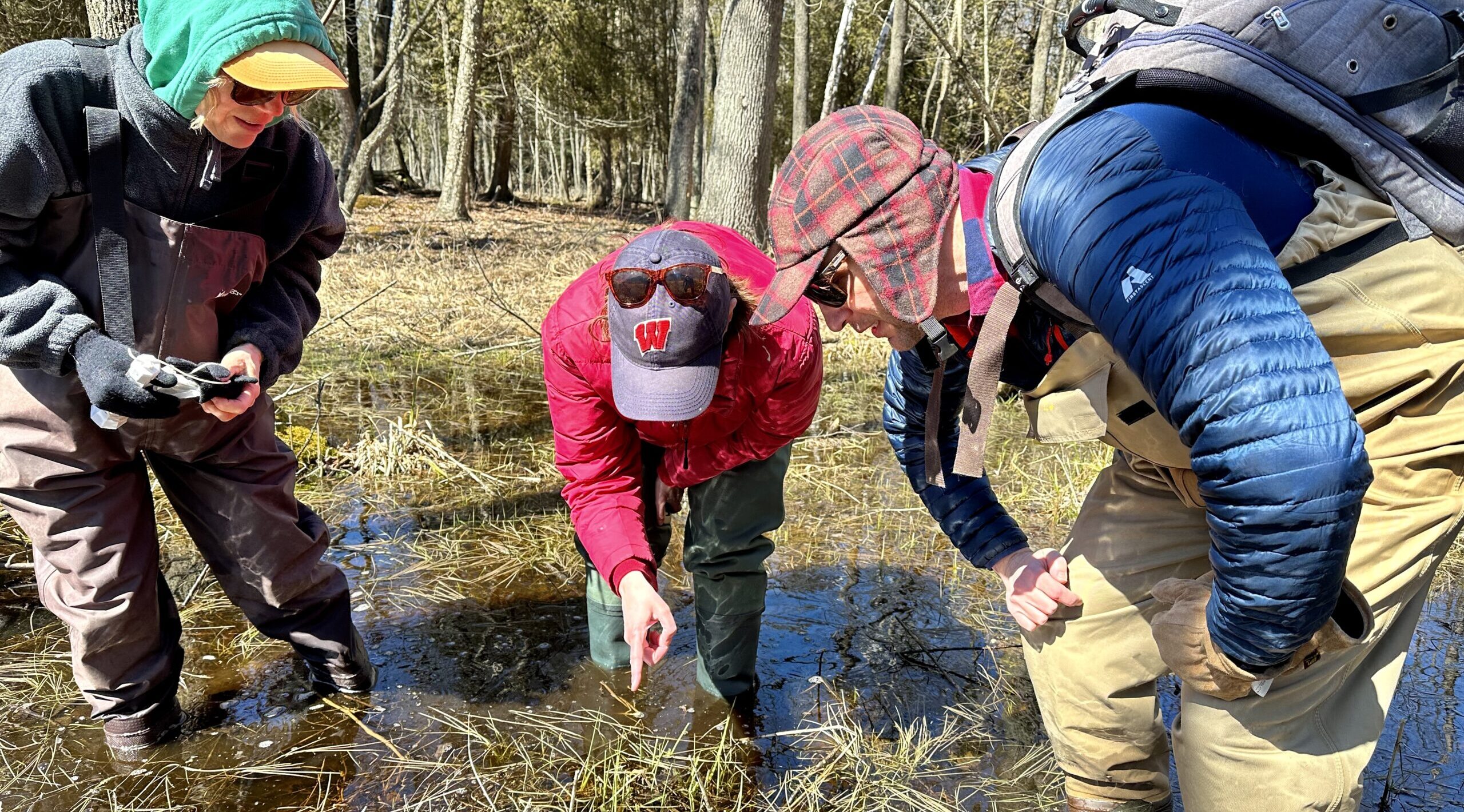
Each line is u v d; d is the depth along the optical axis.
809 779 2.50
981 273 1.51
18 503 2.21
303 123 2.20
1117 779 2.05
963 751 2.63
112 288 2.00
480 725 2.69
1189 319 1.18
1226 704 1.58
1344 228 1.35
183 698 2.75
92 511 2.24
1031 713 2.83
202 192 2.07
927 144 1.52
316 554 2.63
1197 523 1.86
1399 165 1.32
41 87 1.86
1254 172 1.33
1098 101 1.36
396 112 16.08
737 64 8.98
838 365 7.19
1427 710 2.76
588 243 14.34
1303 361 1.16
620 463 2.36
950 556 3.90
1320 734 1.58
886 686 2.95
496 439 5.22
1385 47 1.31
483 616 3.31
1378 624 1.52
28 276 1.98
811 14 16.12
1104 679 1.95
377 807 2.35
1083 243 1.26
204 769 2.46
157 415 1.96
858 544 4.00
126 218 1.99
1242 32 1.33
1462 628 3.25
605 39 24.11
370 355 7.12
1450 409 1.46
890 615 3.39
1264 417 1.14
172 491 2.49
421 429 5.26
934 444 1.76
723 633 2.76
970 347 1.70
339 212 2.37
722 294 1.98
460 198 18.58
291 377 6.28
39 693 2.74
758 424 2.32
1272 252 1.36
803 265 1.53
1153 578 1.89
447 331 7.90
